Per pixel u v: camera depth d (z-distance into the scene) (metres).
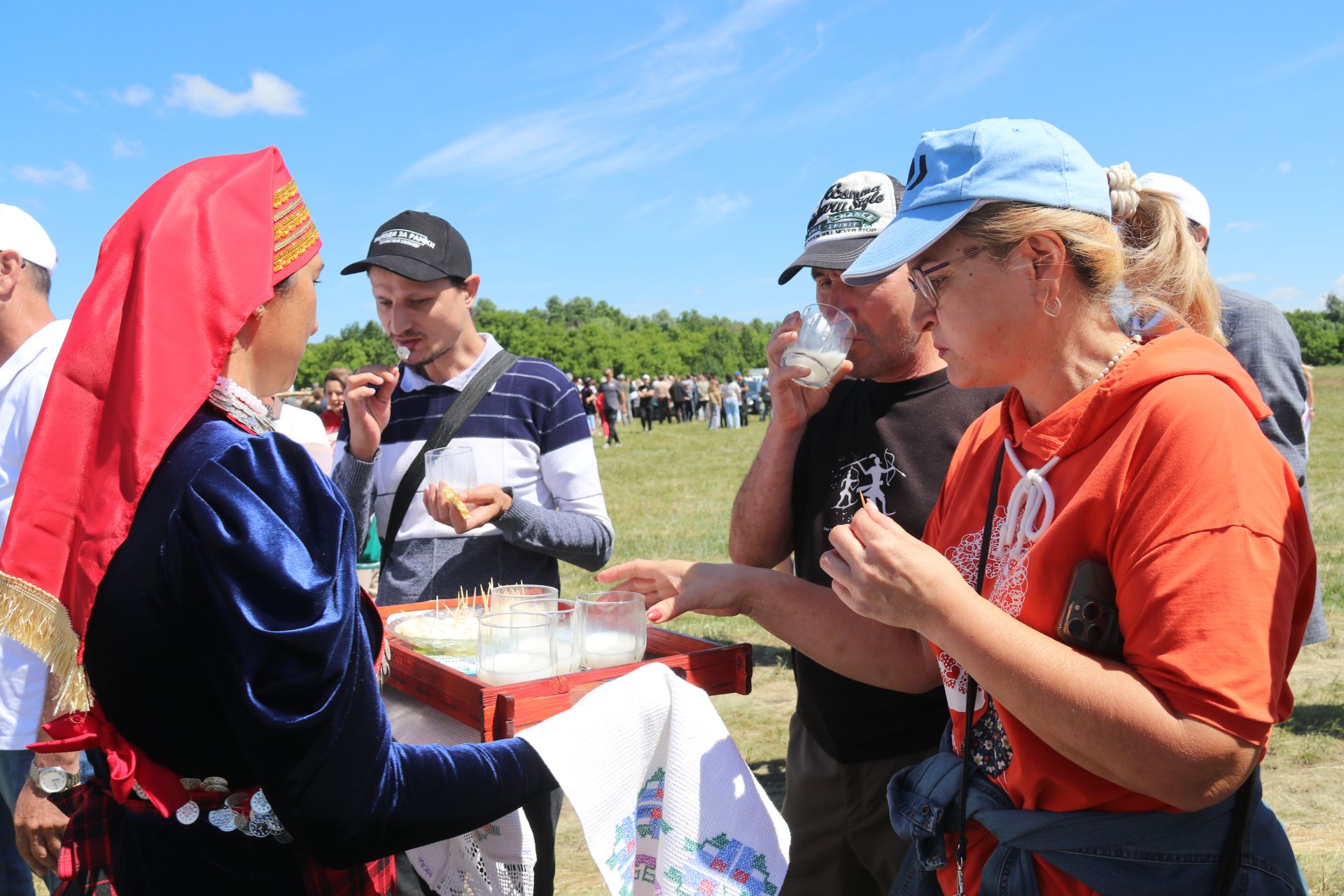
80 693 1.09
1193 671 1.05
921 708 1.94
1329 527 9.03
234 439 1.13
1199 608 1.07
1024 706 1.16
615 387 27.94
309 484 1.13
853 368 2.09
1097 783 1.22
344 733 1.06
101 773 1.27
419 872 1.81
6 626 1.10
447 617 2.13
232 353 1.24
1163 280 1.30
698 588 1.89
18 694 2.18
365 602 1.31
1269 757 4.01
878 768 1.99
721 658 1.79
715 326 151.25
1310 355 84.88
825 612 1.84
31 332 2.46
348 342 83.38
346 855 1.09
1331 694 4.68
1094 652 1.20
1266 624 1.06
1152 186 1.37
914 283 1.35
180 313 1.13
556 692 1.60
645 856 1.56
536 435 2.79
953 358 1.38
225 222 1.19
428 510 2.43
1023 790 1.29
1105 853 1.21
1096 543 1.20
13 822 2.57
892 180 2.13
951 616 1.18
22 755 2.38
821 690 2.03
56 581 1.11
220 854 1.19
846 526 1.28
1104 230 1.27
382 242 2.71
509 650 1.67
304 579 1.06
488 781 1.24
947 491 1.61
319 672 1.04
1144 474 1.15
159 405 1.10
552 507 2.83
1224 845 1.19
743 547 2.27
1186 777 1.07
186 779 1.17
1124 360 1.24
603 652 1.78
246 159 1.28
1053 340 1.29
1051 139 1.28
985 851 1.37
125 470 1.09
